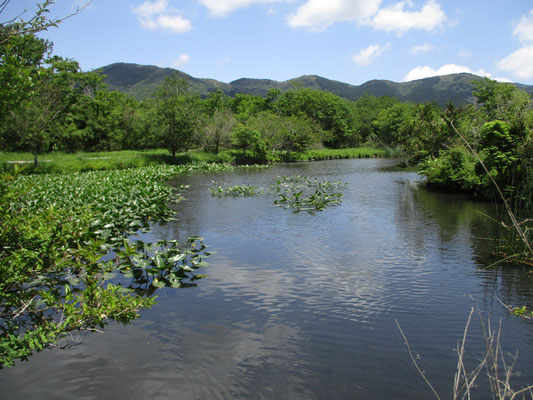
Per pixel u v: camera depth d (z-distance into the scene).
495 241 8.98
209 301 5.77
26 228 4.67
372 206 14.46
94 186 16.00
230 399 3.53
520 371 3.91
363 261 7.78
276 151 48.69
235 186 19.34
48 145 39.44
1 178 4.68
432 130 23.52
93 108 49.03
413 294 6.06
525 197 7.65
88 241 7.02
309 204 14.88
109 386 3.69
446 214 12.70
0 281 4.25
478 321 5.09
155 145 47.16
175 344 4.49
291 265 7.54
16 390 3.62
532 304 5.60
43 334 4.06
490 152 13.95
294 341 4.60
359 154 53.38
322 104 76.19
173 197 16.33
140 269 6.84
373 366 4.07
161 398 3.52
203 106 76.25
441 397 3.52
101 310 4.40
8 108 4.48
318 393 3.62
